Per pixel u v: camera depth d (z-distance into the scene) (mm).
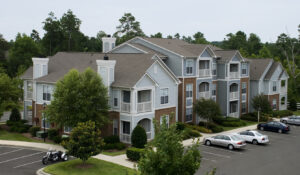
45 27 82000
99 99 32031
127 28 90000
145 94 36625
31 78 41750
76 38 88875
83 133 23953
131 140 32594
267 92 55188
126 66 37031
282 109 59469
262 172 25719
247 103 54219
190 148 15188
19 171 24688
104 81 34781
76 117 30781
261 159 29500
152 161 14078
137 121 34000
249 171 25922
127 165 26312
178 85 42312
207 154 30891
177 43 50594
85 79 31938
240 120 47938
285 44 80000
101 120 31875
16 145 32750
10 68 76062
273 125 42938
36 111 39906
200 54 44000
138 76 34000
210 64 46531
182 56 41406
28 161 27484
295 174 25359
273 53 103875
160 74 37125
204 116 40719
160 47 43562
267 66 55844
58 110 31141
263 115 50938
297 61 93000
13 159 28062
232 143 32562
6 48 81250
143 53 39750
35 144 33156
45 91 38781
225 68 48969
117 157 28828
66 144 24281
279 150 33031
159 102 37219
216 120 46219
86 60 41094
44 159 26609
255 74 54969
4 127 41438
